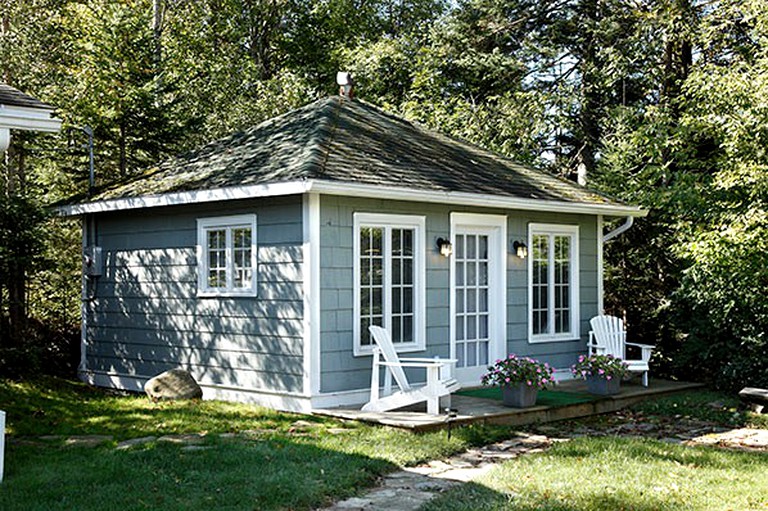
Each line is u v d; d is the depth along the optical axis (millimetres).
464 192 11203
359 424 9336
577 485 6762
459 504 6234
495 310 12477
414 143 13008
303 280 10086
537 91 21656
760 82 13180
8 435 8984
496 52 22547
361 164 10797
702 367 13930
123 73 16656
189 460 7395
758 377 12438
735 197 14195
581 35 21969
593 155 21484
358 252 10508
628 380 13070
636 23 19609
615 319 13141
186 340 11695
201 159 12688
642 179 17156
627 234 17484
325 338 10156
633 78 20328
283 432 8859
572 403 10750
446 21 23656
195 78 22062
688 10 18062
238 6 27047
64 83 17188
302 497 6352
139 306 12445
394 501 6465
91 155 13727
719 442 9430
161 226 12109
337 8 28688
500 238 12484
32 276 14594
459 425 9328
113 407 10734
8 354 12344
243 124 20156
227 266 11180
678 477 7125
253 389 10719
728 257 12547
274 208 10477
